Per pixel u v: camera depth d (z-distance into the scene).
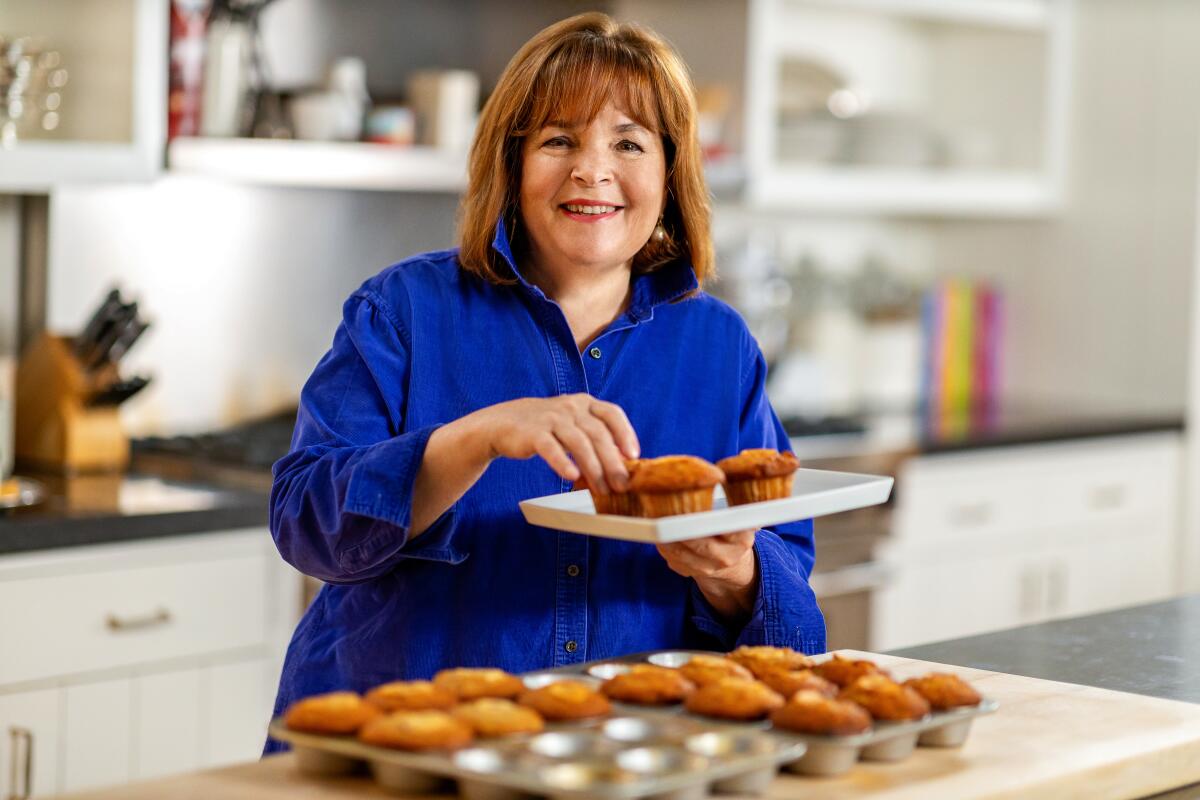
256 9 3.03
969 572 3.68
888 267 4.55
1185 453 4.15
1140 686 1.60
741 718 1.19
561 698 1.21
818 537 3.35
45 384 2.88
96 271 3.05
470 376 1.68
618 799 1.01
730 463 1.49
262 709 2.64
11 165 2.59
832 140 3.91
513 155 1.70
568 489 1.66
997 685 1.51
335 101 3.06
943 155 4.16
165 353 3.15
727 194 3.57
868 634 3.48
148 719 2.50
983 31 4.40
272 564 2.63
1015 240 4.47
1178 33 4.09
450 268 1.73
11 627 2.35
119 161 2.73
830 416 3.85
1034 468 3.81
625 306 1.78
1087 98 4.29
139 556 2.47
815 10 4.23
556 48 1.66
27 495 2.52
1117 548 4.02
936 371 4.43
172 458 2.96
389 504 1.43
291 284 3.31
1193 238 4.09
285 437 3.10
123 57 2.76
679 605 1.70
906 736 1.21
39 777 2.39
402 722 1.11
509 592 1.64
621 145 1.67
